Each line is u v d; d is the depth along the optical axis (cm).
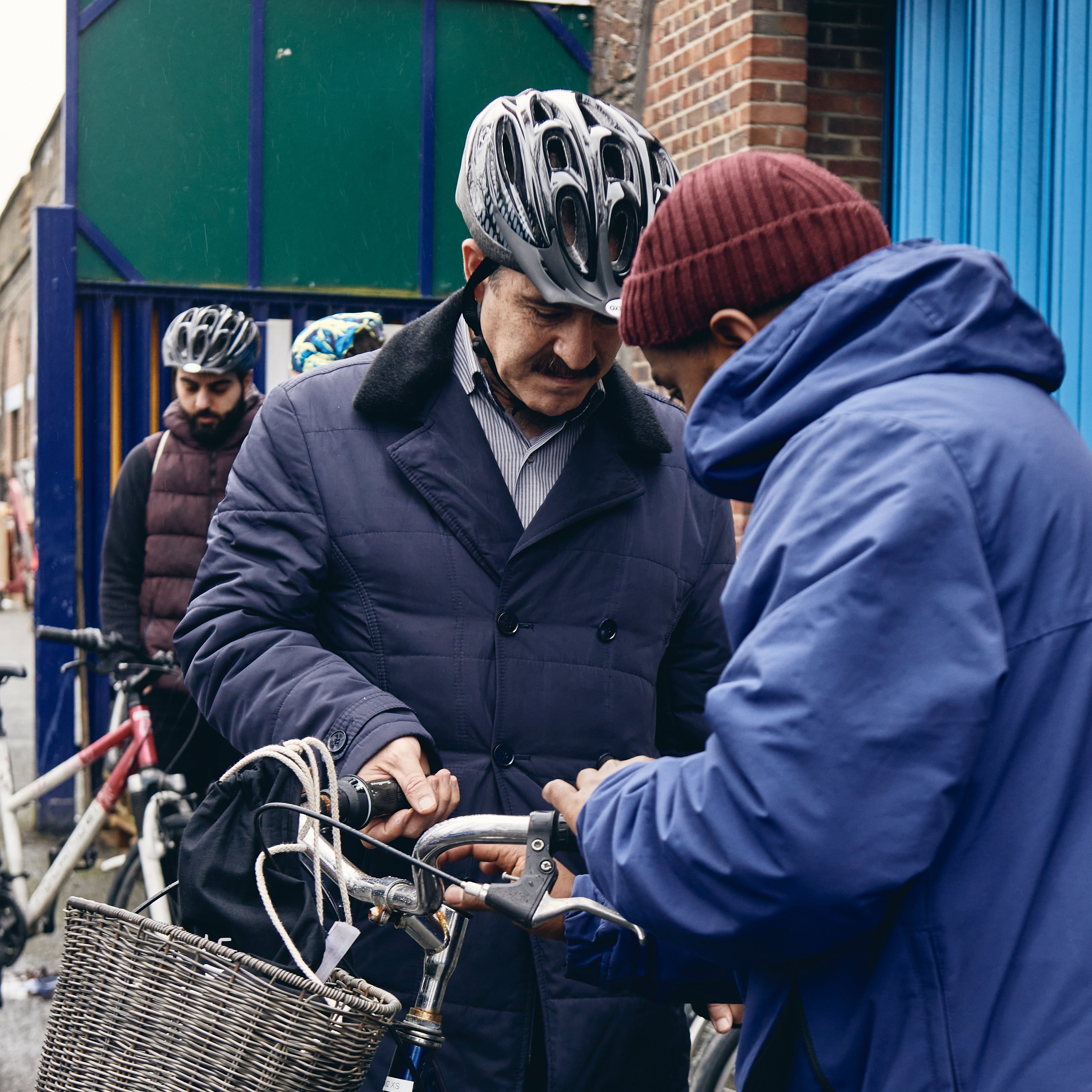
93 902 129
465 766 180
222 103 589
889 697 101
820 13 494
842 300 114
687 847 108
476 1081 175
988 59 403
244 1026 121
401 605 182
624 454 193
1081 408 360
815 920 104
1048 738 108
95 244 581
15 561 2180
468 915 142
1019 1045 106
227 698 177
